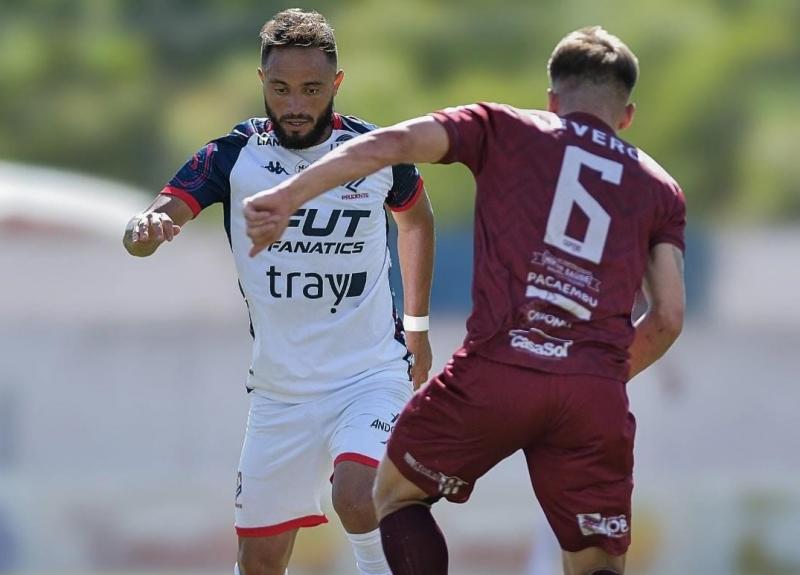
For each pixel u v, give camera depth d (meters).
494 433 14.35
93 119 104.88
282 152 17.95
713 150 99.88
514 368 14.19
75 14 112.12
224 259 56.66
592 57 14.95
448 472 14.63
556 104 15.20
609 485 14.60
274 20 17.66
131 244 16.59
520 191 14.38
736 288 57.12
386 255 18.47
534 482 14.86
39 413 45.81
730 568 38.38
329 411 18.08
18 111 105.88
